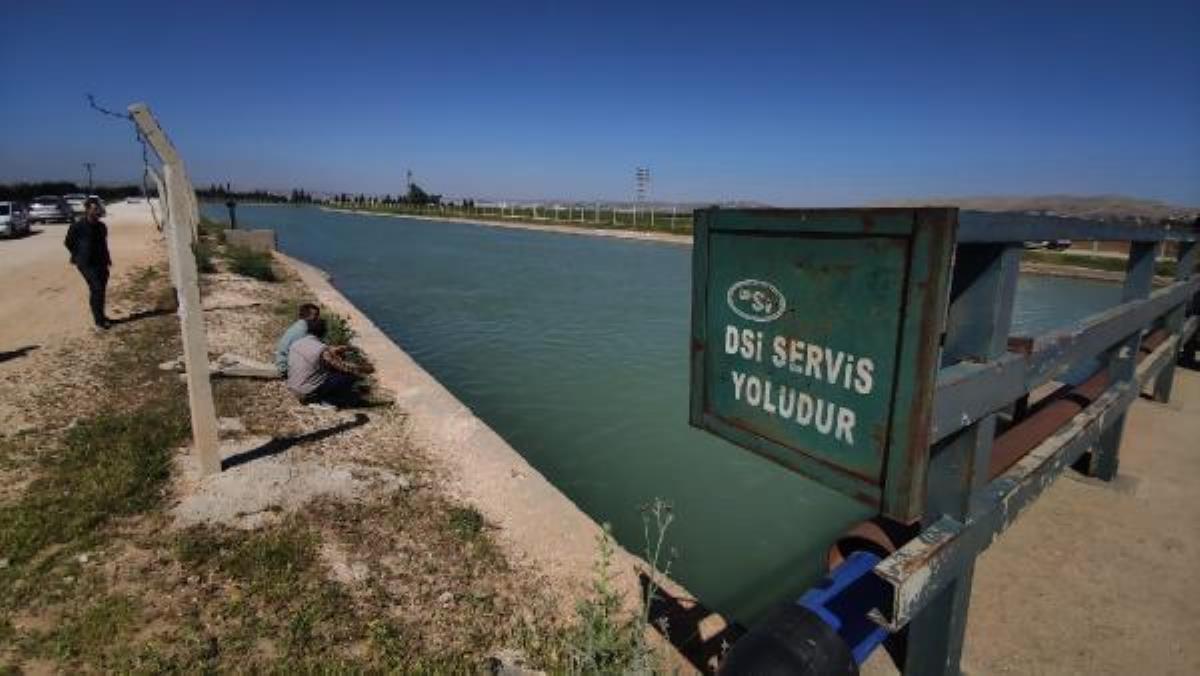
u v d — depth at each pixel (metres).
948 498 2.47
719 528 5.88
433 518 4.73
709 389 2.69
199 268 16.34
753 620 4.62
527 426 8.41
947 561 2.36
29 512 4.38
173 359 8.38
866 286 2.00
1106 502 4.97
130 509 4.51
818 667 2.13
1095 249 30.16
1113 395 4.39
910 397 1.91
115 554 4.01
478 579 4.03
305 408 6.88
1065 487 5.22
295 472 5.19
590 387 10.12
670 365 11.46
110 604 3.54
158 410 6.45
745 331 2.47
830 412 2.19
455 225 68.25
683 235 47.62
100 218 9.84
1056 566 4.14
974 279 2.32
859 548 3.01
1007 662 3.31
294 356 6.90
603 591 3.22
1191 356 9.24
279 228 56.59
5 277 15.24
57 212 35.53
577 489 6.64
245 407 6.79
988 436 2.43
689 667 3.38
